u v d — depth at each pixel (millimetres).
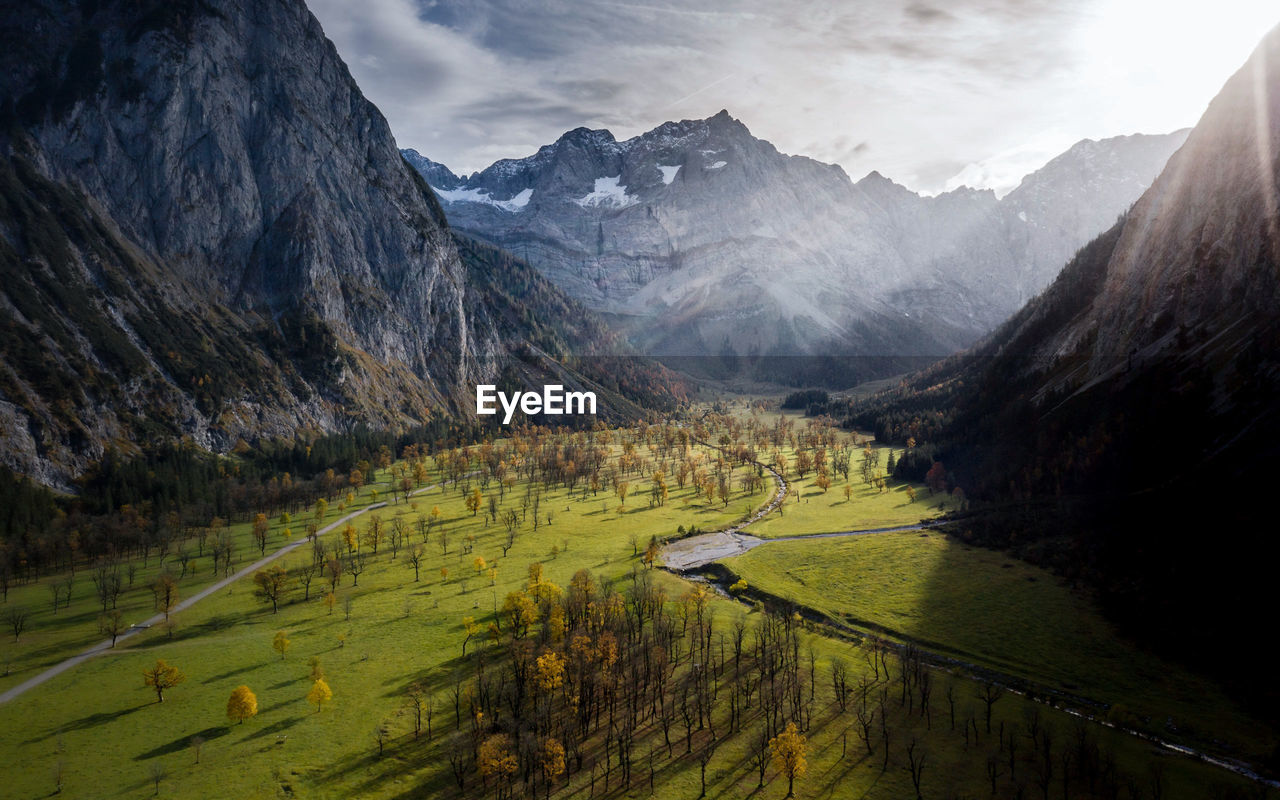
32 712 113812
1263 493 151375
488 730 107375
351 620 153500
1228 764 102688
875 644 145250
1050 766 97562
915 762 101938
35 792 92625
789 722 112375
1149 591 150625
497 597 166500
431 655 134625
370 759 101312
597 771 100938
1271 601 130875
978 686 126812
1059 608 155375
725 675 128875
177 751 102625
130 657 135250
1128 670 130125
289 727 109375
